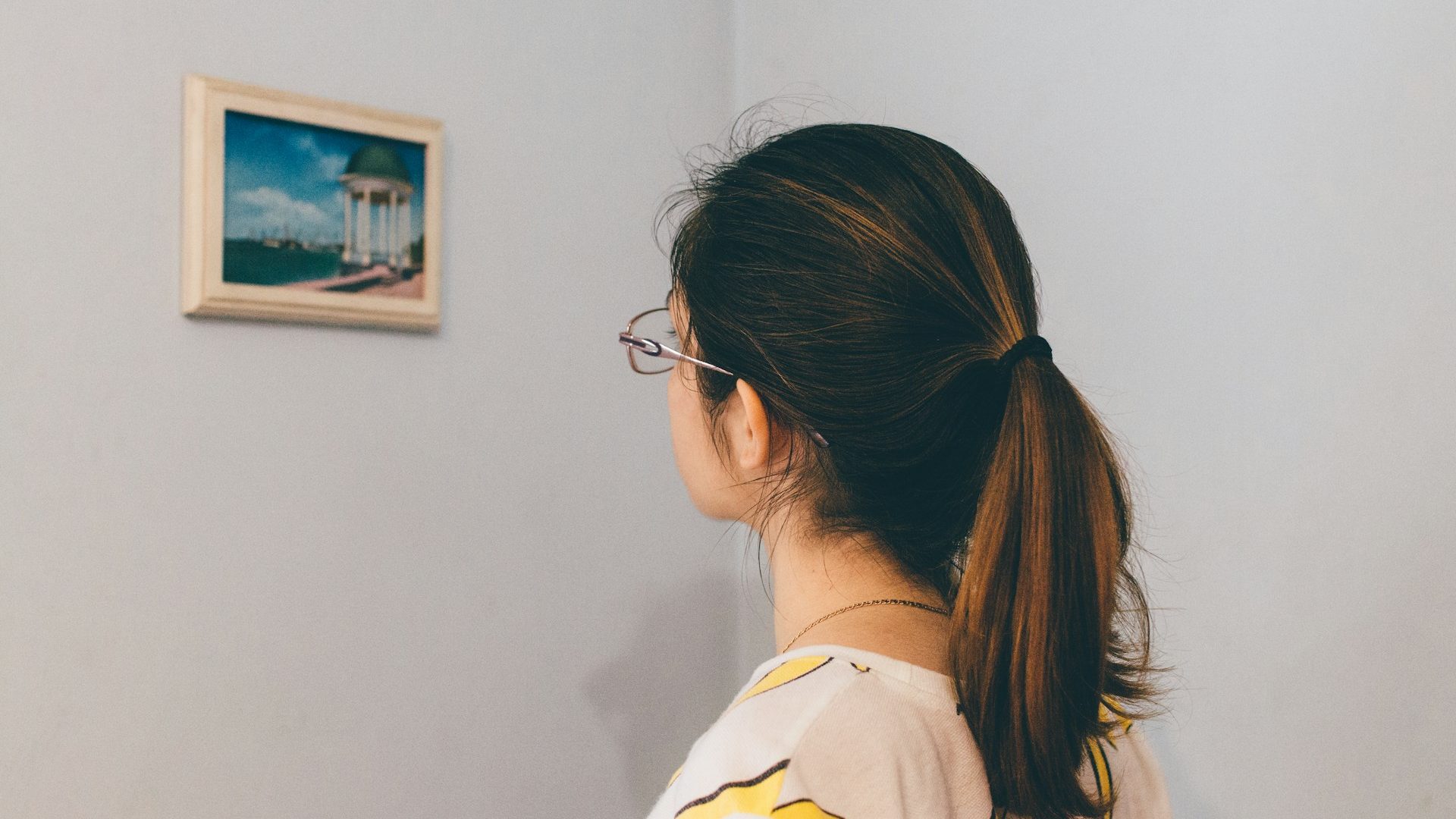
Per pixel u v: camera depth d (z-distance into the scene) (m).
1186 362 1.25
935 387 0.52
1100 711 0.61
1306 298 1.14
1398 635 1.07
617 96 1.68
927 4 1.55
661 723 1.76
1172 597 1.27
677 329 0.66
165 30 1.25
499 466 1.55
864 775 0.47
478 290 1.52
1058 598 0.49
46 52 1.17
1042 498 0.49
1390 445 1.08
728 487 0.64
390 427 1.45
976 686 0.50
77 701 1.21
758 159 0.57
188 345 1.28
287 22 1.34
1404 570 1.07
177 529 1.28
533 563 1.59
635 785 1.72
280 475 1.35
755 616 1.83
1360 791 1.10
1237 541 1.21
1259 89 1.18
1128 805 0.62
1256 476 1.19
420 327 1.45
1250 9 1.18
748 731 0.48
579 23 1.63
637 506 1.72
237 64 1.30
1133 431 1.31
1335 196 1.12
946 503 0.55
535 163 1.58
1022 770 0.50
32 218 1.17
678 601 1.78
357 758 1.42
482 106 1.52
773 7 1.80
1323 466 1.13
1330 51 1.12
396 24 1.43
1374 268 1.09
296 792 1.37
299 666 1.37
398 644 1.46
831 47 1.70
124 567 1.24
